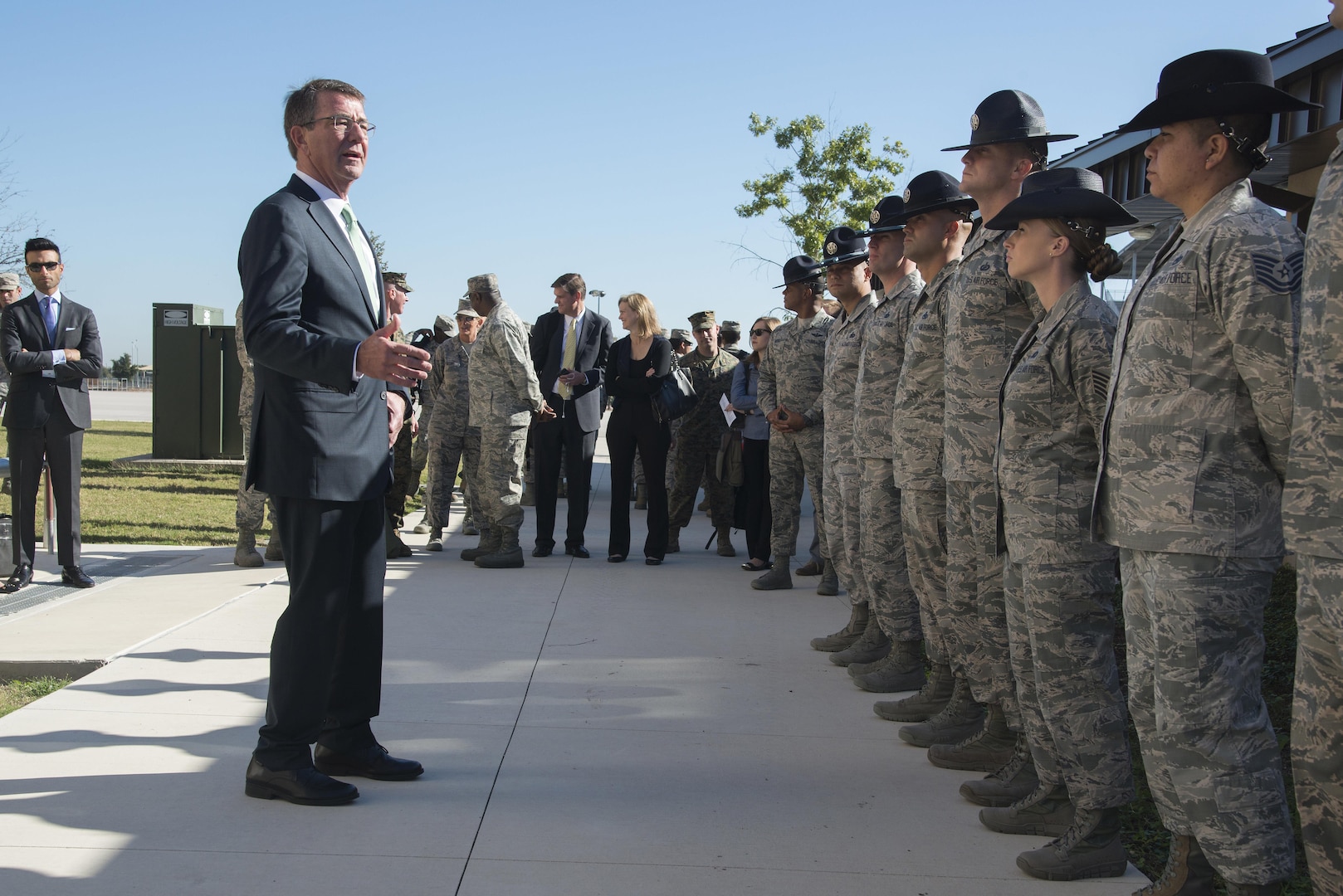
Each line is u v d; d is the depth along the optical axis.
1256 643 2.34
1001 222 3.00
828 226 22.31
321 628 3.34
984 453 3.42
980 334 3.43
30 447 6.58
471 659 5.17
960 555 3.61
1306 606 2.09
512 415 7.59
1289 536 2.04
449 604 6.44
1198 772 2.32
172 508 11.27
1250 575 2.32
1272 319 2.21
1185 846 2.55
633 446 8.05
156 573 7.25
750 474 7.76
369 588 3.58
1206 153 2.39
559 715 4.32
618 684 4.77
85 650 5.12
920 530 3.96
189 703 4.36
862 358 4.64
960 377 3.47
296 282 3.25
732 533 10.12
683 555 8.64
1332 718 2.08
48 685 4.81
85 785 3.45
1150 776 2.54
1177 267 2.38
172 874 2.82
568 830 3.17
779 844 3.10
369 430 3.44
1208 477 2.31
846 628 5.45
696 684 4.80
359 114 3.47
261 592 6.59
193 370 16.55
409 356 3.03
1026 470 2.93
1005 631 3.46
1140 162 9.36
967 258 3.54
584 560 8.22
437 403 8.45
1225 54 2.40
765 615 6.26
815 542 7.76
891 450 4.52
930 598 4.03
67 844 3.00
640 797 3.45
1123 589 2.55
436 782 3.55
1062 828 3.14
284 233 3.25
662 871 2.90
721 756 3.87
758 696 4.63
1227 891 2.42
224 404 16.64
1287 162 8.50
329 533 3.33
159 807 3.28
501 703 4.47
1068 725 2.89
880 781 3.63
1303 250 2.25
